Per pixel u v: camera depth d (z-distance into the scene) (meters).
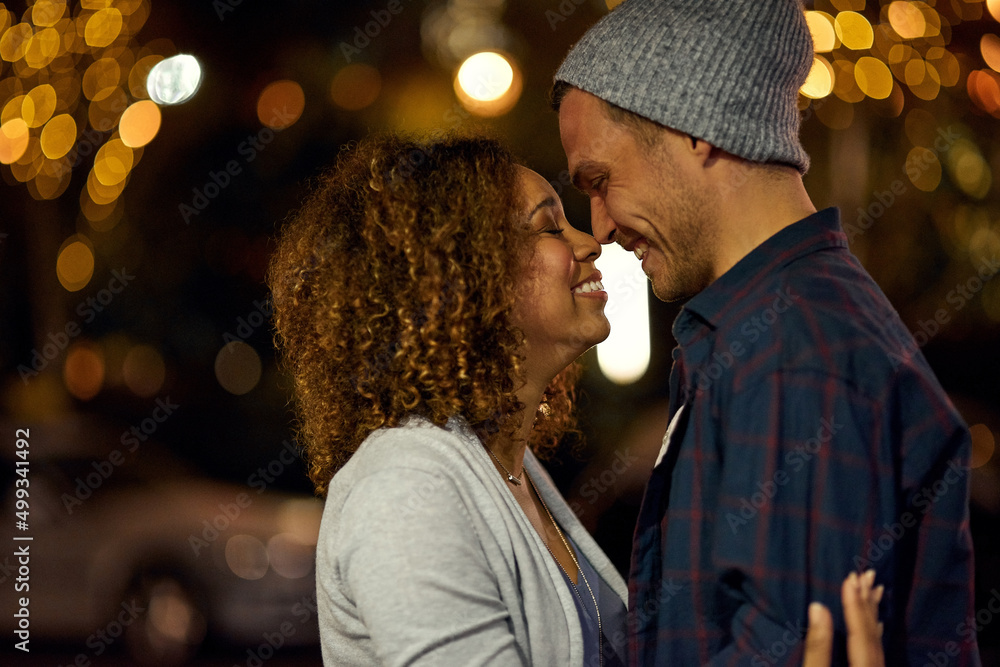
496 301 1.82
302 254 1.93
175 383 8.55
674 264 1.89
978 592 4.74
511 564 1.68
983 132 5.23
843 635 1.52
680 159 1.80
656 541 1.84
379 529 1.59
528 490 2.13
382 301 1.81
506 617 1.64
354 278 1.83
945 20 4.56
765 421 1.59
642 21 1.81
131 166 6.95
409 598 1.54
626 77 1.79
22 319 8.62
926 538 1.66
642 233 1.89
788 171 1.84
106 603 5.39
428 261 1.78
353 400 1.87
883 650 1.58
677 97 1.76
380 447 1.73
